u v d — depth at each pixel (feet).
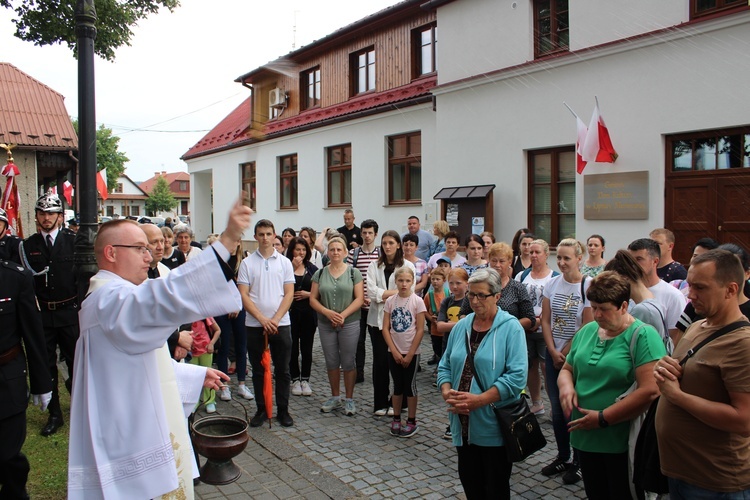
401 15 44.01
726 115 24.57
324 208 51.21
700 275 8.30
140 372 7.32
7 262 12.29
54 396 16.89
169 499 7.73
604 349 10.23
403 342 17.04
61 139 46.50
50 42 30.99
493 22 34.19
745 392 7.69
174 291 6.86
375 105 44.80
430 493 13.39
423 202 41.04
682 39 25.84
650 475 9.25
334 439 16.98
